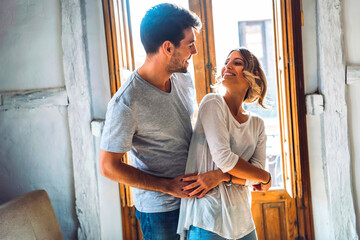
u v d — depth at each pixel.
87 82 2.65
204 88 2.70
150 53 1.50
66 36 2.64
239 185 1.64
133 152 1.67
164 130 1.57
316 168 2.61
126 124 1.46
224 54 6.29
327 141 2.54
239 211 1.59
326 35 2.47
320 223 2.65
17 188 2.87
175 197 1.67
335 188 2.56
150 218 1.68
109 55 2.59
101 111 2.70
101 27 2.64
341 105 2.51
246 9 6.95
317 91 2.58
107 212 2.75
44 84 2.76
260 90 1.73
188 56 1.53
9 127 2.83
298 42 2.47
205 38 2.66
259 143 1.76
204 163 1.61
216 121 1.54
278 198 2.70
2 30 2.77
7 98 2.79
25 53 2.76
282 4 2.45
